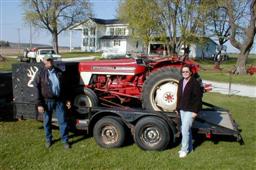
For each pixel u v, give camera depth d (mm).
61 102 6055
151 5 34562
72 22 59406
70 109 6785
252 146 6355
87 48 69438
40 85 5941
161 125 5840
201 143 6477
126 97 6988
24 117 7043
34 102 6875
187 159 5582
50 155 5680
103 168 5160
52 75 5934
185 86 5559
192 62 6750
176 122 6012
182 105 5582
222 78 20688
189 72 5516
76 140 6520
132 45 60312
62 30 58688
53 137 6680
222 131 6066
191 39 35250
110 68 6922
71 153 5793
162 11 34625
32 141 6402
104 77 7051
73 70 7023
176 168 5195
